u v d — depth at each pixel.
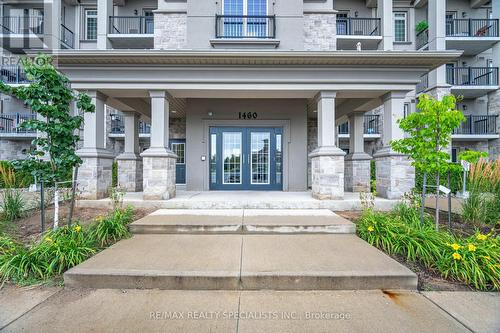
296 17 8.76
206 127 9.12
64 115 4.28
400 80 6.74
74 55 6.23
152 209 6.23
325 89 6.76
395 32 14.94
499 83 13.54
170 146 13.31
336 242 4.15
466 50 14.32
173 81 6.73
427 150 4.30
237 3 8.92
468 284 2.96
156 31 9.65
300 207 6.41
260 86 6.80
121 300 2.65
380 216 4.70
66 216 5.54
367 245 3.99
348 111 9.20
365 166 9.00
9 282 2.96
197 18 8.70
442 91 12.39
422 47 13.41
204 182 9.06
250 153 9.30
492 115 13.70
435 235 3.82
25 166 4.07
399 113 6.85
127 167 9.21
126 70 6.65
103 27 12.01
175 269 3.04
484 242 3.52
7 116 14.66
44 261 3.19
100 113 7.00
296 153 9.17
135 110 9.12
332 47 9.48
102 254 3.55
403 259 3.55
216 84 6.80
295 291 2.87
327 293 2.82
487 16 14.60
